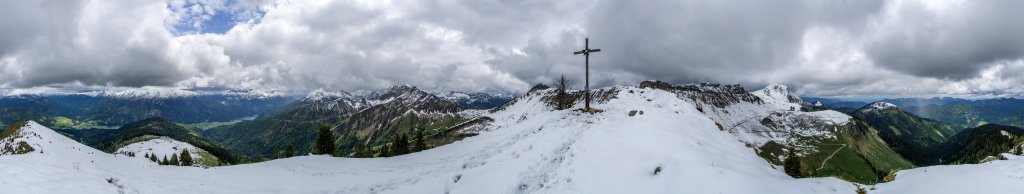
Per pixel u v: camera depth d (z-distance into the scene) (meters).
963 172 17.70
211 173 29.75
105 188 21.67
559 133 35.94
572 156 24.72
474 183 22.95
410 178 28.75
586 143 27.16
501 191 20.66
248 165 34.53
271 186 27.00
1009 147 26.83
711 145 25.52
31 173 20.36
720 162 20.83
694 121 33.59
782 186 17.67
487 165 27.75
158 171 28.55
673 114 36.22
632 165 20.77
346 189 26.56
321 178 29.73
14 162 21.38
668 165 19.70
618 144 25.42
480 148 37.19
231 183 27.27
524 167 24.48
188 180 26.95
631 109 44.88
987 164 18.17
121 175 25.38
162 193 23.42
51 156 24.20
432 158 36.34
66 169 22.70
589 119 44.22
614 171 20.38
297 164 35.16
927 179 17.61
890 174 20.56
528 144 33.19
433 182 25.55
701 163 19.73
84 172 23.19
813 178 19.47
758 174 19.36
